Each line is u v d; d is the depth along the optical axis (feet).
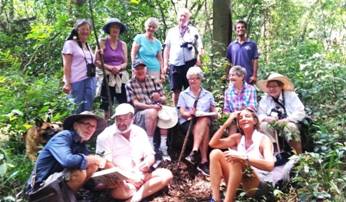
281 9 36.22
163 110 18.13
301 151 16.53
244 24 21.03
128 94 18.02
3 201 13.19
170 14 31.53
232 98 18.16
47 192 12.83
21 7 31.86
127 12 26.02
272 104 17.44
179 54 19.84
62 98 17.67
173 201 15.43
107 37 18.74
